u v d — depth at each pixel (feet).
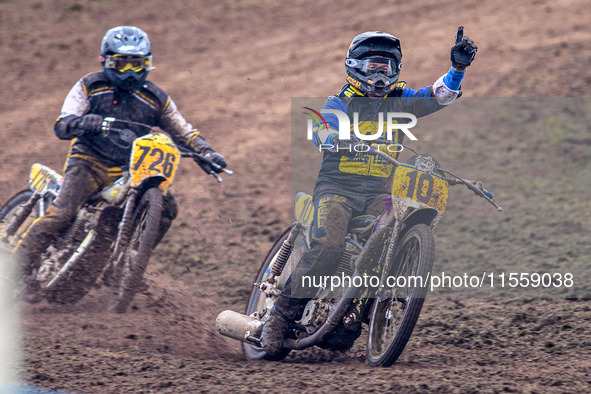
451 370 53.52
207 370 54.03
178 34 215.72
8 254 75.92
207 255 93.50
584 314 69.36
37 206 79.61
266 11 232.32
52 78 185.26
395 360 53.93
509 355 58.75
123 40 75.10
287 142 144.77
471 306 74.02
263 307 63.21
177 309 72.90
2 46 204.95
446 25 208.95
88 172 76.02
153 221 71.36
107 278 74.13
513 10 214.90
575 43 186.60
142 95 77.51
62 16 228.84
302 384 49.98
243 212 111.45
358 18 220.43
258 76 184.14
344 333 56.13
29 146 143.95
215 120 158.40
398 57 56.44
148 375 52.19
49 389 48.49
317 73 183.21
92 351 58.29
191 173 130.82
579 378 51.13
